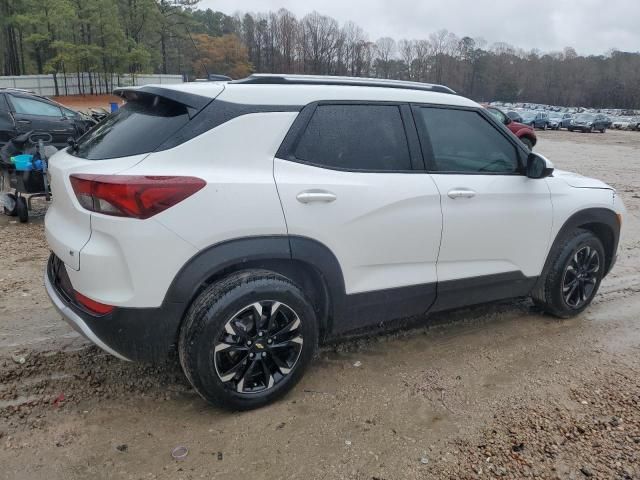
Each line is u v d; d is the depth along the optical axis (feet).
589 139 113.60
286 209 8.81
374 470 7.92
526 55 463.83
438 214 10.57
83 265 8.13
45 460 7.98
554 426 9.07
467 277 11.42
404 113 10.54
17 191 22.75
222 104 8.68
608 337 12.78
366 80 10.68
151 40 207.92
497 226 11.53
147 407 9.40
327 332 10.25
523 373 10.89
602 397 10.03
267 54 362.94
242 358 8.95
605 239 14.24
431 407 9.58
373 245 9.90
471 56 424.87
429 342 12.19
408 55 413.59
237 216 8.41
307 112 9.34
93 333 8.36
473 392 10.11
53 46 147.95
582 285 13.62
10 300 14.03
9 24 177.58
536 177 11.78
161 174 7.97
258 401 9.24
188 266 8.23
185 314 8.54
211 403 8.99
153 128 8.59
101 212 7.98
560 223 12.67
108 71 158.71
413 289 10.68
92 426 8.82
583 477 7.86
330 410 9.40
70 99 152.56
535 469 8.00
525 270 12.42
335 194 9.30
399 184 10.09
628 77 420.77
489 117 11.77
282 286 8.95
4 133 31.76
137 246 7.88
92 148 9.18
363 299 10.13
